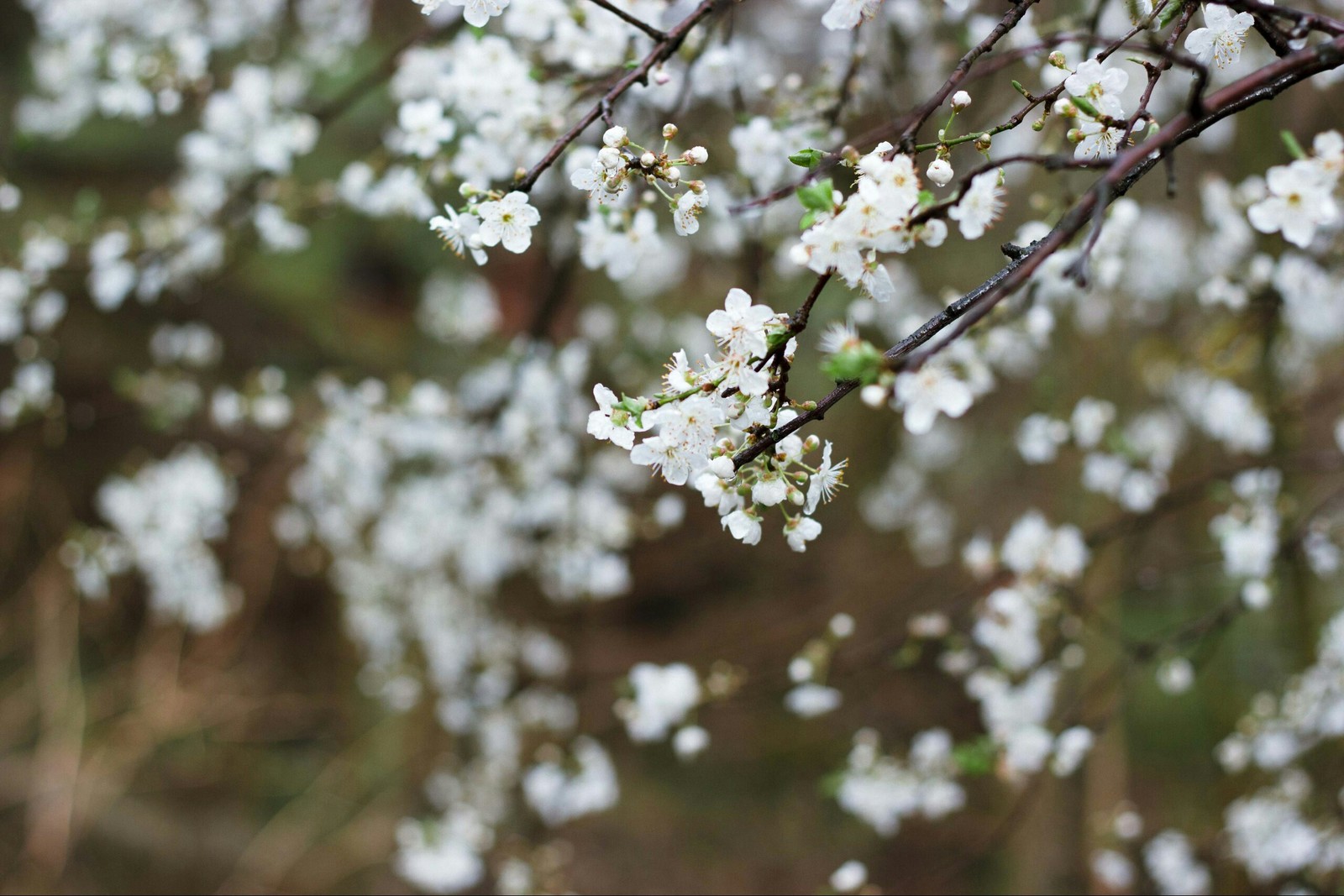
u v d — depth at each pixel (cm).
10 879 487
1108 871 346
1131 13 149
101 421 529
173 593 402
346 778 539
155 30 304
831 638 254
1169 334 437
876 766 283
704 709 550
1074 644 296
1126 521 286
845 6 139
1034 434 298
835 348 109
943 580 524
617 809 575
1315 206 121
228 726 560
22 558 541
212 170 304
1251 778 427
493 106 220
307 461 416
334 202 298
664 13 219
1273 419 342
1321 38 175
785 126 225
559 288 314
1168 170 103
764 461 120
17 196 297
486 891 462
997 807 521
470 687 437
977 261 407
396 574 434
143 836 520
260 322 507
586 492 348
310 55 372
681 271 430
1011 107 315
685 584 580
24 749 524
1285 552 274
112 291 304
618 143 130
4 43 458
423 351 500
